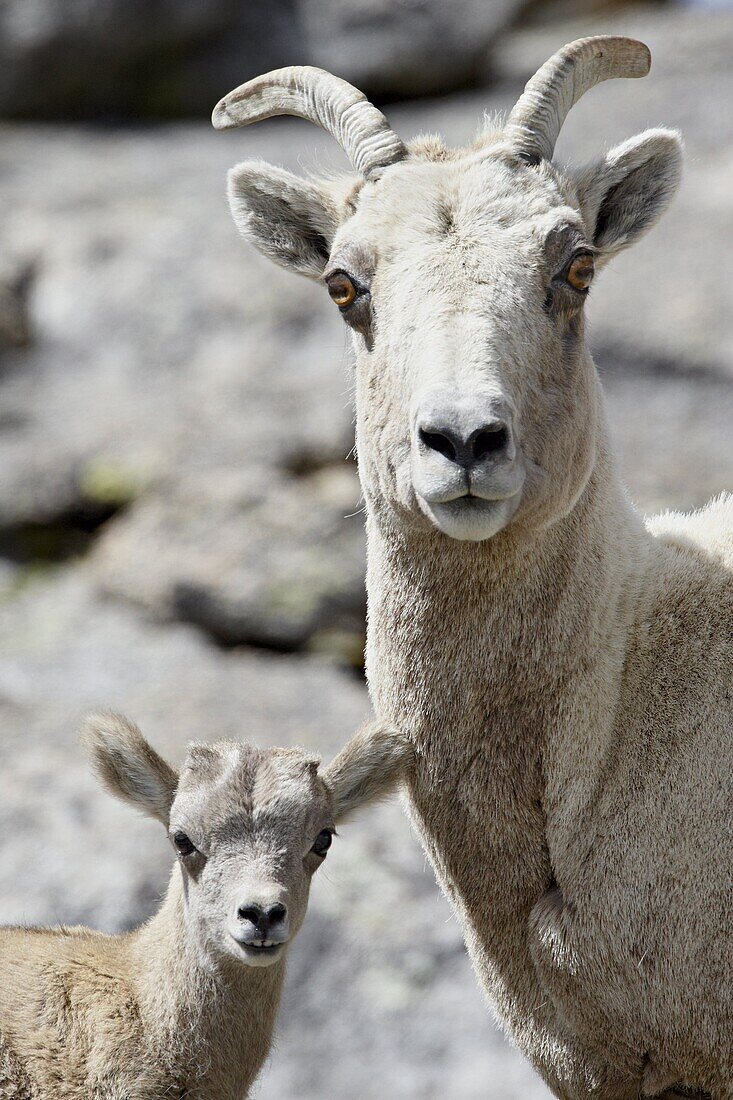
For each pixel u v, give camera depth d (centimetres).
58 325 5775
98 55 6788
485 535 1598
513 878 1780
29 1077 1842
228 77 6944
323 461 5072
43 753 3862
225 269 5844
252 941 1769
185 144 6712
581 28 7788
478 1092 3347
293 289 5750
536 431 1686
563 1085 1800
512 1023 1831
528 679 1758
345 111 1936
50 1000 1903
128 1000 1938
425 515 1691
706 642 1819
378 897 3662
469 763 1778
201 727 3959
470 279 1673
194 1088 1912
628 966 1698
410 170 1814
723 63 6812
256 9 6950
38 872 3447
